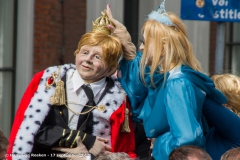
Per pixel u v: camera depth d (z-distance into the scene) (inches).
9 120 690.8
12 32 690.2
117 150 377.1
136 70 383.6
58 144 366.3
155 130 359.3
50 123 371.9
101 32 375.9
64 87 374.3
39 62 700.7
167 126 354.3
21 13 688.4
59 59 719.7
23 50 688.4
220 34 504.1
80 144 364.8
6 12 690.2
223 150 381.1
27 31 687.7
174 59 360.8
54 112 371.9
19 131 364.8
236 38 906.1
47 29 703.7
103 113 371.6
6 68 689.0
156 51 359.6
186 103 343.0
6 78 689.6
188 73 352.8
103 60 369.4
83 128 370.6
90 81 375.6
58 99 370.0
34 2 693.9
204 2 485.7
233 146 382.3
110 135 374.6
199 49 789.2
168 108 345.7
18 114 372.8
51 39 708.7
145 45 365.4
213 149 380.5
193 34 783.1
